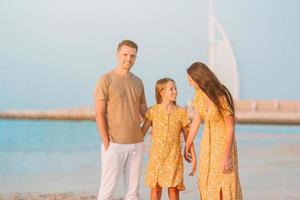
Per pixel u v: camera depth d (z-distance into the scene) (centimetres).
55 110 8219
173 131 584
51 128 5669
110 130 570
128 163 582
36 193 953
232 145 525
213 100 518
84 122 7575
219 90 519
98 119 563
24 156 2012
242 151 1766
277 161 1414
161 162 583
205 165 536
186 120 587
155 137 588
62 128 5494
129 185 587
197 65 530
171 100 584
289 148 1911
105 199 575
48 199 886
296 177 1066
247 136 2892
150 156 592
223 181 524
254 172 1153
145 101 598
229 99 523
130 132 572
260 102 5516
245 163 1360
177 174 584
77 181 1128
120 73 572
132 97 572
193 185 961
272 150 1811
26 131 5088
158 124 585
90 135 3797
